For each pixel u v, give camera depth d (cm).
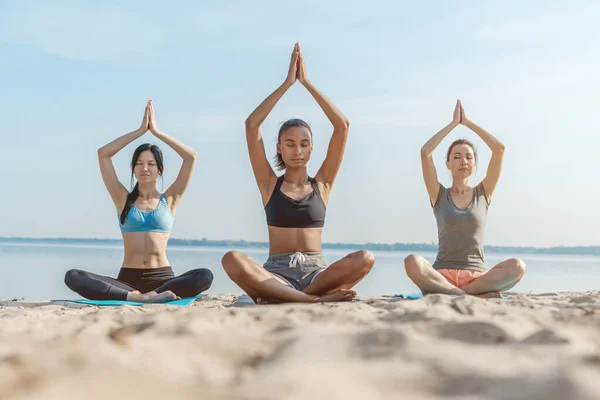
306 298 482
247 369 170
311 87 552
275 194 534
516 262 540
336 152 555
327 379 137
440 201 590
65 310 462
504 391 130
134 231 629
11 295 873
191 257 2428
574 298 462
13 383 136
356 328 240
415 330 213
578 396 117
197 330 223
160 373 149
